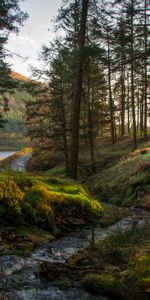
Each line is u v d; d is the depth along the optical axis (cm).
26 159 5397
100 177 2422
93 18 1596
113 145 3881
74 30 1941
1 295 531
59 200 1056
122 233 795
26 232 877
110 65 1470
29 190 994
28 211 927
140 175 1898
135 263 578
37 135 2516
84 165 3000
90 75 2838
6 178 977
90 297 549
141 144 3453
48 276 616
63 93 2475
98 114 3139
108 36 1504
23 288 569
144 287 510
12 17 2078
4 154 8438
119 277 559
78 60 1628
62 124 2556
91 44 1655
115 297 545
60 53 2202
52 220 977
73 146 1728
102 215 1180
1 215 877
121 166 2305
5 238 802
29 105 2527
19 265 668
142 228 796
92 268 636
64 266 643
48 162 3928
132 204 1655
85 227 1059
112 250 683
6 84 2197
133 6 1365
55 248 817
